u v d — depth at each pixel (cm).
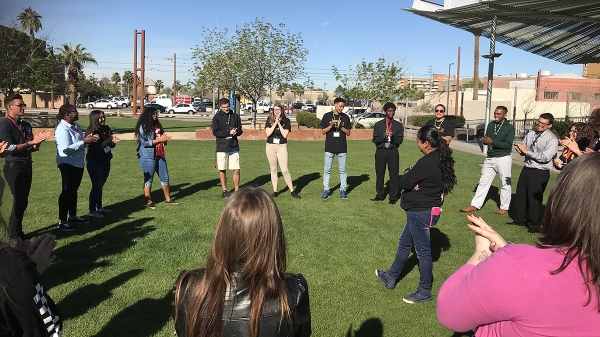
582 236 126
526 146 664
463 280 144
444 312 147
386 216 718
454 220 702
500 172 730
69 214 631
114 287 423
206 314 150
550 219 136
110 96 8494
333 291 433
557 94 4138
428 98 4775
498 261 134
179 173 1069
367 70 2536
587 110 2986
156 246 541
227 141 816
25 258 152
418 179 402
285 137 827
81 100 7238
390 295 429
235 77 2672
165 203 768
